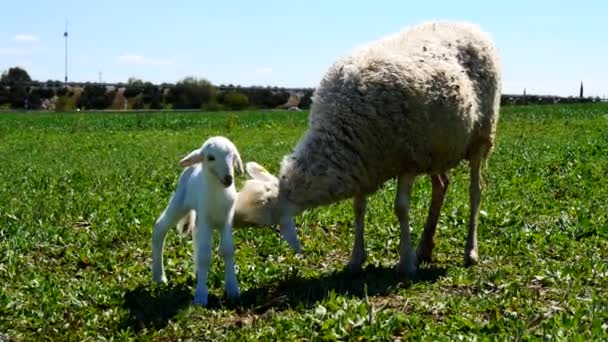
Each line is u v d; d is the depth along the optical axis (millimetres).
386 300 3549
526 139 9898
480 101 4004
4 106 30328
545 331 3121
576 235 4391
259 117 18859
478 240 4355
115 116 20625
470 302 3463
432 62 3795
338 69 3779
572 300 3432
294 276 3820
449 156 3855
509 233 4402
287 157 3707
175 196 3635
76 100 30484
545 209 4922
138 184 5984
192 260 3990
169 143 11477
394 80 3693
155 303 3508
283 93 31500
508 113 17156
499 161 6926
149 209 4949
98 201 5234
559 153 7445
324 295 3553
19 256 4137
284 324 3270
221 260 4012
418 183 5680
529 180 5770
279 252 4211
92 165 7793
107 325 3359
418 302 3469
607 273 3803
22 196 5527
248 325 3314
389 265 4039
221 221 3506
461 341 3100
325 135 3682
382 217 4750
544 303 3480
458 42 3977
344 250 4281
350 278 3846
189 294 3590
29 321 3385
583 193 5359
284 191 3635
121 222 4664
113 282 3820
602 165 6316
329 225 4660
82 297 3594
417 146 3748
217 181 3426
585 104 21188
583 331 3158
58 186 5961
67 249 4262
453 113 3789
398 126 3693
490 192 5352
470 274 3811
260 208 3600
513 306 3414
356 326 3211
